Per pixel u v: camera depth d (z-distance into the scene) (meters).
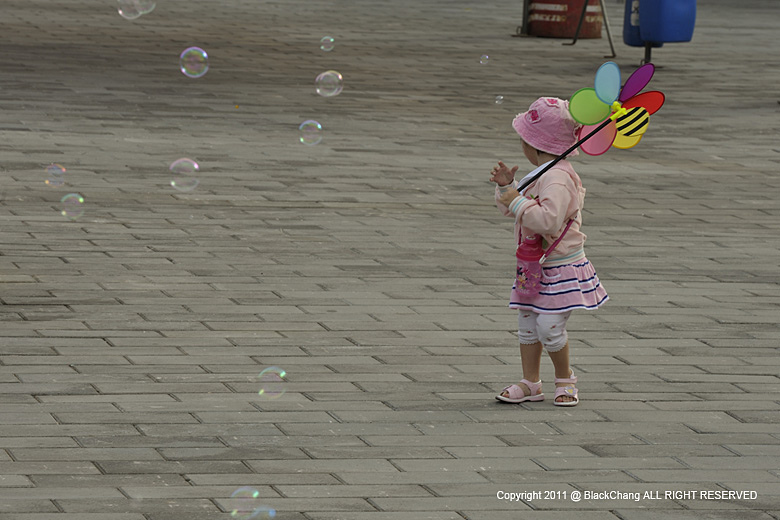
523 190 6.90
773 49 28.34
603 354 7.82
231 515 5.25
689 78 22.64
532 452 6.15
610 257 10.36
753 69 24.30
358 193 12.32
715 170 14.40
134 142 14.35
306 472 5.78
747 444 6.37
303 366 7.34
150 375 7.06
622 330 8.35
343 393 6.90
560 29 28.97
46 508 5.25
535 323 6.84
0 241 9.91
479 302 8.85
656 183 13.55
